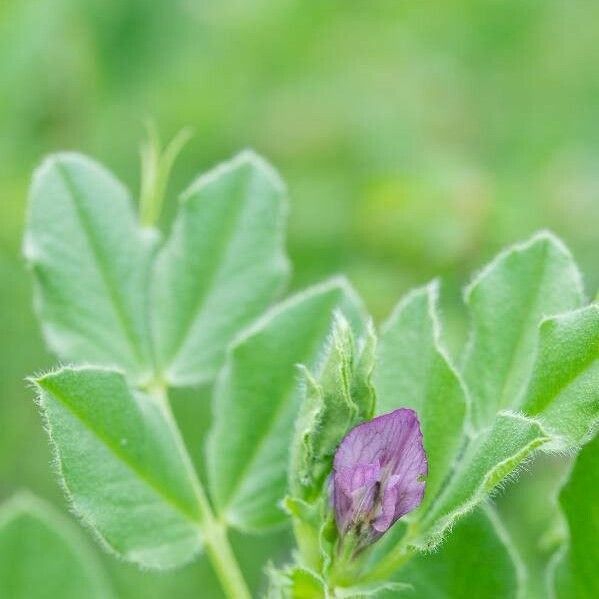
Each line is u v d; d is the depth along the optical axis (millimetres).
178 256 286
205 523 266
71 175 286
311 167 464
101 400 253
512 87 510
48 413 247
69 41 448
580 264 414
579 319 238
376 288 406
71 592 286
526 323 253
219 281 287
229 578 265
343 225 426
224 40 499
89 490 252
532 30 524
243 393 272
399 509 237
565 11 527
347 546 240
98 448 254
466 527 253
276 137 473
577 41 520
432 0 537
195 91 484
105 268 284
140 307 284
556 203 420
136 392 262
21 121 426
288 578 241
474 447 239
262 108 486
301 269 428
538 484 372
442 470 245
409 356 252
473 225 408
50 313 281
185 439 409
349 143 470
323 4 521
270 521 270
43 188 284
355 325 273
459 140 489
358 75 499
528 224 415
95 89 455
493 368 253
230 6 501
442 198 410
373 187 423
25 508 286
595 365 238
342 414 238
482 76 515
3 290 413
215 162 476
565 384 238
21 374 413
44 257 281
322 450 239
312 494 241
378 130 472
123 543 256
